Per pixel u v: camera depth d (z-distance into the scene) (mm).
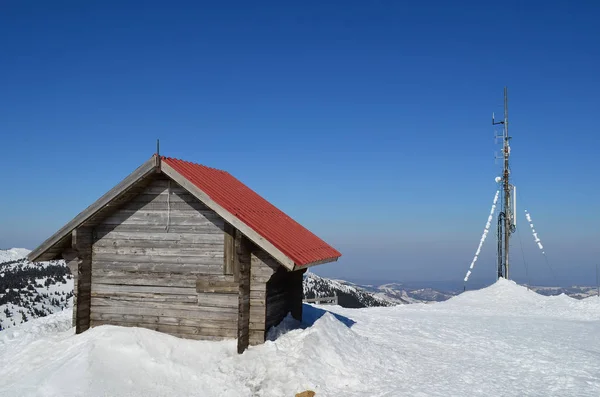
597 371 12844
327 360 11398
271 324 12656
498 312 24266
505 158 32688
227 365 10953
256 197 15016
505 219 32594
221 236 12273
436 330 18000
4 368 11297
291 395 9938
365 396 10102
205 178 13438
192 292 12367
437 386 11039
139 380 10078
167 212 12664
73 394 9383
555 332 18500
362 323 18531
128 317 12750
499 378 11984
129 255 12852
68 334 12727
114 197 12086
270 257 11812
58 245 13086
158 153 11812
